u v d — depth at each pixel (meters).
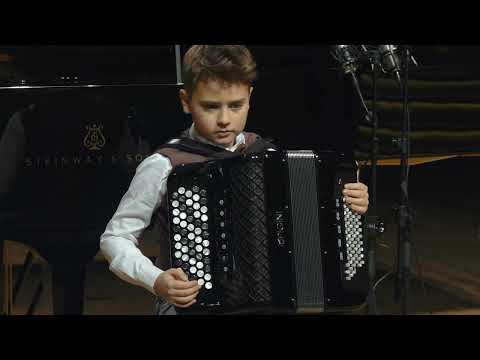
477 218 11.00
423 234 10.18
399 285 5.16
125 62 5.91
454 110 7.28
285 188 3.82
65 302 5.54
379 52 5.15
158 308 3.93
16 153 5.52
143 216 3.83
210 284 3.69
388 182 13.33
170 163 3.82
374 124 5.12
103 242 3.84
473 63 8.49
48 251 5.54
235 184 3.74
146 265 3.69
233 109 3.82
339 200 3.89
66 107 5.55
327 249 3.87
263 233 3.79
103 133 5.57
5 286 5.70
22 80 5.82
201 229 3.69
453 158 14.25
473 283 8.02
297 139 6.03
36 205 5.54
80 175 5.56
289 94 6.00
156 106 5.62
